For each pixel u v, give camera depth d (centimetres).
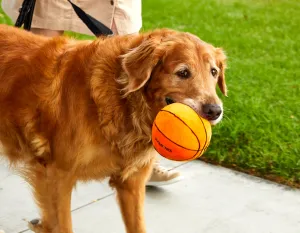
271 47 856
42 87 356
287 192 466
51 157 359
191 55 329
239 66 753
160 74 332
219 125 558
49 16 464
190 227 418
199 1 1151
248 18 1027
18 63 368
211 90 326
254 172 498
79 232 412
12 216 431
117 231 414
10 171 490
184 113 309
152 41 332
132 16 473
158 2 1117
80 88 344
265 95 657
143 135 348
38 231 381
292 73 738
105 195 463
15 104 366
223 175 495
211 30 927
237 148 528
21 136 373
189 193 466
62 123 348
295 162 499
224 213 437
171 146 310
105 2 461
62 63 355
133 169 363
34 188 370
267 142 538
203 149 316
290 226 419
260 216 432
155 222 424
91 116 342
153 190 471
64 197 357
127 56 331
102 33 424
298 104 630
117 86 341
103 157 351
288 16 1059
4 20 882
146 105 341
